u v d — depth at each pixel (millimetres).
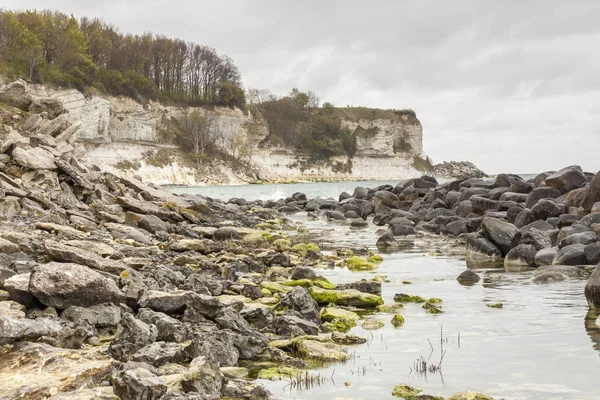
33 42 104938
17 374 7125
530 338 10273
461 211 32750
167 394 6789
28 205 20594
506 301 13555
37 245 13828
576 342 9938
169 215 27234
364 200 44812
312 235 30250
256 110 154875
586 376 8203
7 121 31422
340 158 172625
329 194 79188
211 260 17906
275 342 9820
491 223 21875
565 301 13352
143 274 13195
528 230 21312
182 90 145250
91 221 21734
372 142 181250
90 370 7246
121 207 26156
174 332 9312
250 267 17672
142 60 139875
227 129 142125
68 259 12164
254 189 96562
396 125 198000
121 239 18938
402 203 39562
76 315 9680
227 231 24391
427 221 33219
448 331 10898
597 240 19438
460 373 8445
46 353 7645
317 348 9484
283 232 31766
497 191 34750
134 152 117062
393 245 25438
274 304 12820
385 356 9367
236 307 11359
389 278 17125
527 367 8664
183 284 13219
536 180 35219
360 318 12133
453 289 15289
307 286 14969
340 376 8375
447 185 40656
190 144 131750
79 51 116250
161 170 119125
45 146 27859
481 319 11805
